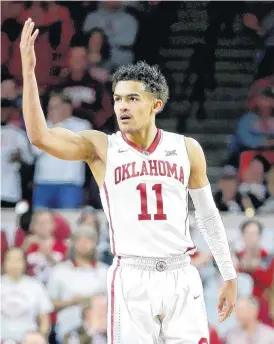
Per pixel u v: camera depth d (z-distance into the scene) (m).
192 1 21.30
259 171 17.00
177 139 6.73
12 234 15.04
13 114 18.27
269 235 14.74
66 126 17.73
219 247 6.88
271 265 13.27
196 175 6.74
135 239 6.50
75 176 16.89
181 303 6.57
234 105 20.30
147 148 6.64
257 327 12.41
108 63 20.23
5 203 17.06
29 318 12.88
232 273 6.87
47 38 20.34
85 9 20.84
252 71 20.67
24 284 12.96
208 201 6.82
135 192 6.52
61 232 14.33
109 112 19.16
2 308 12.79
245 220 14.79
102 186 6.62
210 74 20.64
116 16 20.86
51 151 6.41
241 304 12.30
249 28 21.11
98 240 13.79
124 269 6.57
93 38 20.28
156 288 6.50
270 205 16.50
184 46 20.94
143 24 20.98
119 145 6.64
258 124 18.81
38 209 14.45
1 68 20.02
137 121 6.54
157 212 6.50
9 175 17.14
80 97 19.31
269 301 12.81
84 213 14.16
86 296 13.14
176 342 6.57
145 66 6.64
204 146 19.70
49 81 19.70
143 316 6.50
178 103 20.34
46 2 20.73
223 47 20.97
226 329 13.07
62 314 13.03
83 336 12.48
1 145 17.20
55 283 13.16
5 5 20.58
